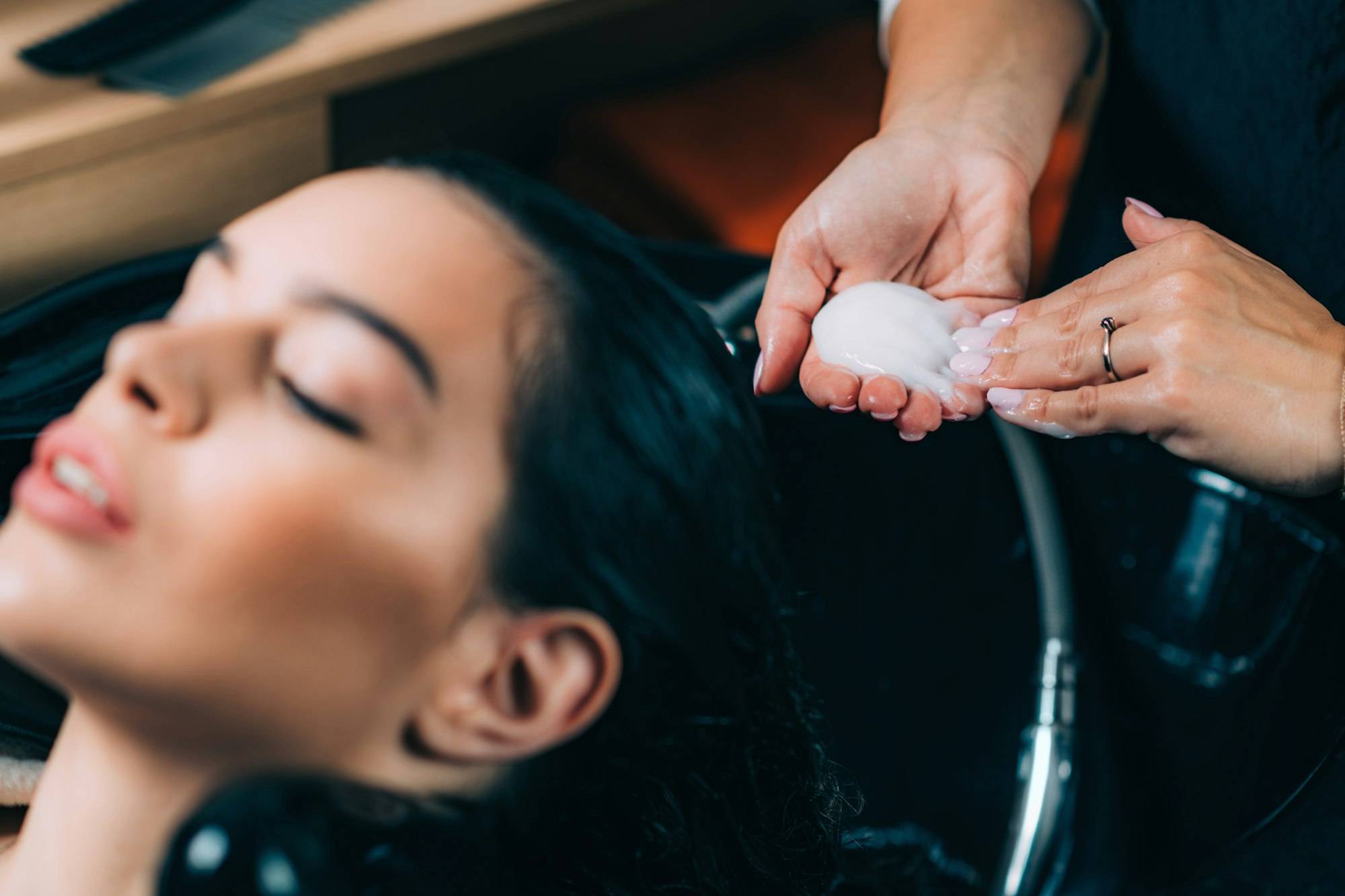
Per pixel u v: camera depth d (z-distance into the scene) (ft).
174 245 4.38
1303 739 2.82
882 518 3.15
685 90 5.87
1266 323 2.42
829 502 3.11
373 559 1.63
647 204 5.50
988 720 3.40
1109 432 2.48
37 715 2.14
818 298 2.87
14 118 3.91
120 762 1.78
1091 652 3.08
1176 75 3.20
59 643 1.60
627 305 1.81
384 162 1.91
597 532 1.74
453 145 5.94
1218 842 2.95
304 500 1.60
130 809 1.80
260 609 1.60
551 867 1.91
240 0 4.48
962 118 2.97
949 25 3.23
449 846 1.74
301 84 4.31
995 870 3.16
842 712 3.32
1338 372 2.39
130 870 1.82
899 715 3.36
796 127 5.70
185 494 1.59
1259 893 3.16
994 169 2.90
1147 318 2.42
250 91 4.21
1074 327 2.51
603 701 1.80
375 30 4.52
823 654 3.26
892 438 3.04
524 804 1.85
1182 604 3.12
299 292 1.68
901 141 2.90
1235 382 2.37
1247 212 3.17
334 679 1.67
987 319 2.70
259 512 1.58
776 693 2.06
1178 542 3.16
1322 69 2.84
